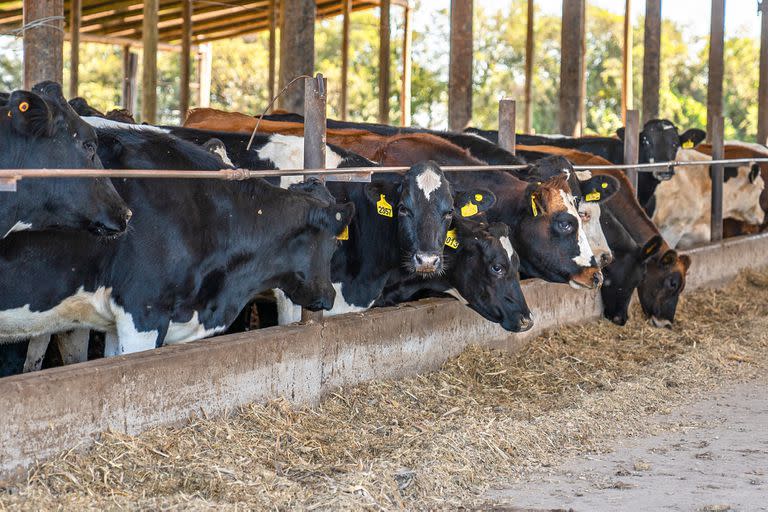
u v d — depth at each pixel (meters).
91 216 4.89
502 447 5.51
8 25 20.17
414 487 4.80
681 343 9.06
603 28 43.38
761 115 19.94
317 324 6.20
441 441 5.37
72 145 4.78
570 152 10.48
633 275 9.38
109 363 4.85
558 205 7.21
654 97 18.20
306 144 6.21
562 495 4.88
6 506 4.01
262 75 36.25
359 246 7.11
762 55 19.88
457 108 12.66
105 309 5.58
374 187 6.43
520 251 7.40
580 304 9.27
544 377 7.47
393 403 6.34
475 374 7.33
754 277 12.69
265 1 19.30
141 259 5.50
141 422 5.00
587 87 43.06
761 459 5.59
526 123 19.14
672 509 4.64
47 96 4.71
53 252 5.21
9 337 5.48
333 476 4.90
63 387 4.57
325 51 38.59
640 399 6.94
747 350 8.91
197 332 5.89
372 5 20.31
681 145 13.59
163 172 4.81
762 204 14.66
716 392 7.39
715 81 19.25
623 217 9.88
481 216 7.16
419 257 6.21
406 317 6.92
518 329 6.90
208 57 23.97
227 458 4.89
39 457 4.47
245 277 5.99
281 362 5.89
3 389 4.30
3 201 4.62
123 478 4.54
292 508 4.39
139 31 22.20
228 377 5.52
